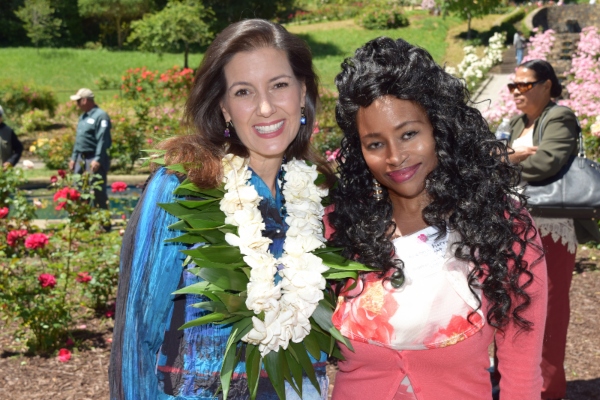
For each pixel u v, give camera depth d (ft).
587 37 32.71
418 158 5.59
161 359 5.78
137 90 49.42
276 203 6.28
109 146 27.45
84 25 137.18
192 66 104.73
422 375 5.76
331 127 36.50
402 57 5.51
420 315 5.63
